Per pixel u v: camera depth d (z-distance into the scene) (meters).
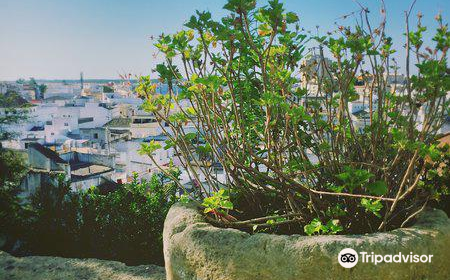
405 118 2.25
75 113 65.88
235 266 1.97
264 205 2.88
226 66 2.33
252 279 1.94
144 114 58.16
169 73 2.52
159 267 4.49
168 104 2.61
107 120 67.31
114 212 5.30
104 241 5.24
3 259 4.74
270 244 1.94
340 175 2.01
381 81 2.36
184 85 2.51
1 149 15.97
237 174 2.67
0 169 15.03
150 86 2.58
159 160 29.45
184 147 2.67
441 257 1.89
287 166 2.62
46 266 4.54
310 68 2.49
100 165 36.72
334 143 2.47
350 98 2.52
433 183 2.89
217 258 2.02
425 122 2.11
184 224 2.34
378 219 2.43
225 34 2.15
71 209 5.58
